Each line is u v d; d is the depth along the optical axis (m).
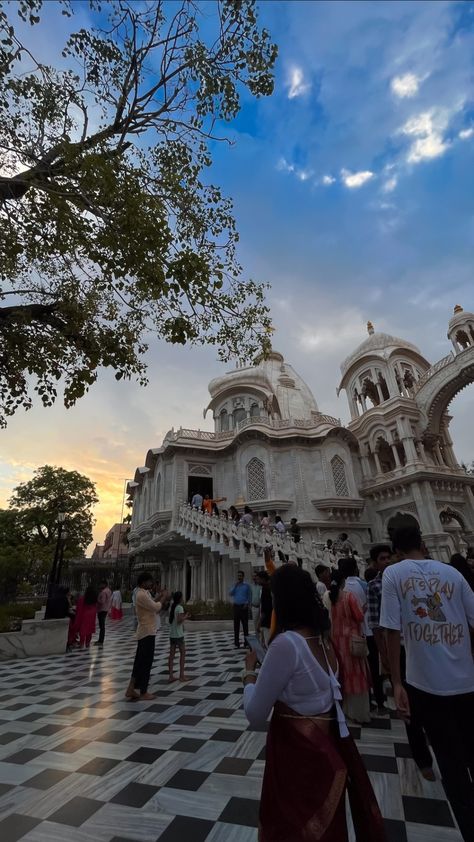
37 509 38.47
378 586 5.97
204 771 4.05
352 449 32.19
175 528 23.44
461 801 2.50
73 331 8.02
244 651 10.91
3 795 3.68
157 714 5.86
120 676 8.54
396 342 35.09
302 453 29.25
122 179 7.04
